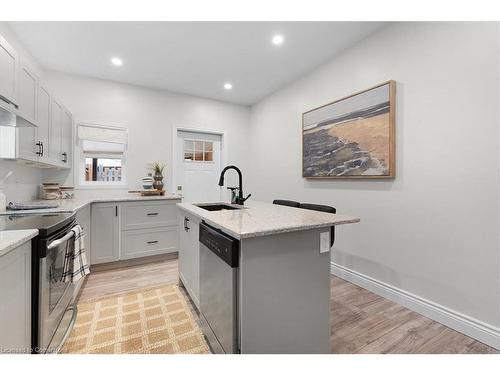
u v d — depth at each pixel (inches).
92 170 136.6
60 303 60.4
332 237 66.2
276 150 149.7
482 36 63.2
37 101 82.7
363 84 95.0
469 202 66.1
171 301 83.9
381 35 88.3
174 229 128.8
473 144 65.1
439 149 72.2
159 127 148.9
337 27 88.4
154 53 106.9
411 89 78.9
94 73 126.4
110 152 139.6
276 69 120.7
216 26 88.5
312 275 53.0
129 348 60.4
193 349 60.1
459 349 61.3
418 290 78.2
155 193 136.0
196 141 165.2
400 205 82.8
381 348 61.4
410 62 79.2
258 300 46.8
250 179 178.7
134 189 141.9
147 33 92.5
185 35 93.8
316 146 115.5
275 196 150.4
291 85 136.6
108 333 66.2
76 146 128.0
